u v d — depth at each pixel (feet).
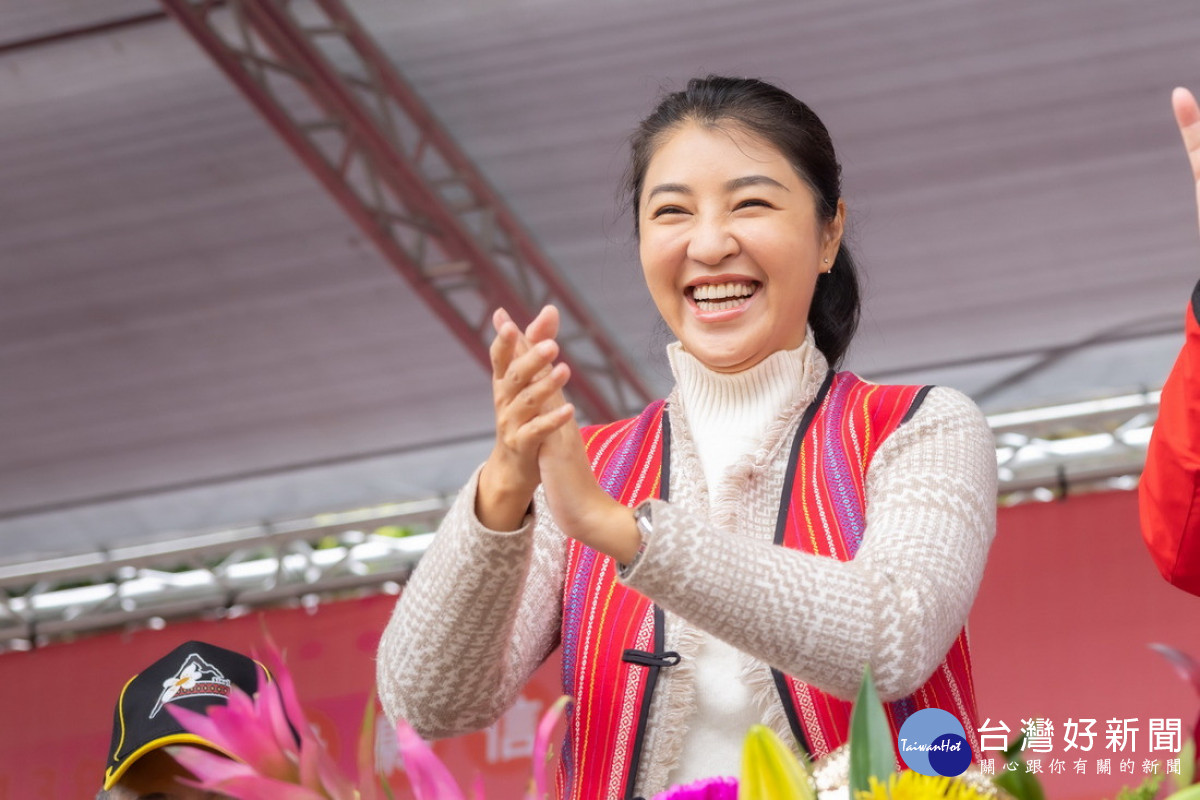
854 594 7.84
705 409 10.11
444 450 40.55
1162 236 34.30
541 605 9.70
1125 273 35.06
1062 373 37.19
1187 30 30.42
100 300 36.96
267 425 39.78
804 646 7.70
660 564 7.59
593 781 8.95
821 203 10.18
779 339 10.00
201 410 39.37
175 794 10.68
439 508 40.73
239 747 5.61
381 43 33.53
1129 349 36.42
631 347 38.04
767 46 31.89
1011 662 31.27
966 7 30.17
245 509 41.96
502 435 8.07
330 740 34.81
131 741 10.73
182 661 11.23
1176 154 32.78
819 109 33.04
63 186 34.86
